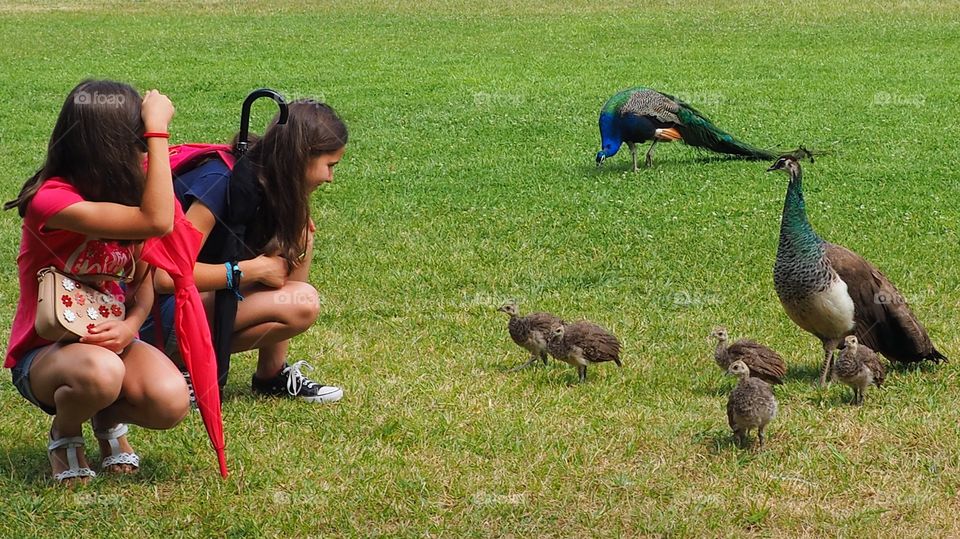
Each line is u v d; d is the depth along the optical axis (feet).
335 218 36.60
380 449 19.16
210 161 19.42
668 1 104.63
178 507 17.06
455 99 63.05
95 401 16.38
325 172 19.54
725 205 37.73
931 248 31.73
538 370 23.03
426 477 18.02
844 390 21.83
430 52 82.28
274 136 19.29
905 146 47.80
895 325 22.20
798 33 86.48
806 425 19.98
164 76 73.26
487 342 24.77
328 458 18.74
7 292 28.58
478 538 16.29
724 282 28.91
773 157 46.29
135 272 16.93
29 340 16.62
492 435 19.60
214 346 19.40
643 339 24.79
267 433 19.77
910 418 20.13
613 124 44.39
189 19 101.86
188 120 58.70
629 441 19.30
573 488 17.69
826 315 21.88
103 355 16.24
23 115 59.88
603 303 27.32
